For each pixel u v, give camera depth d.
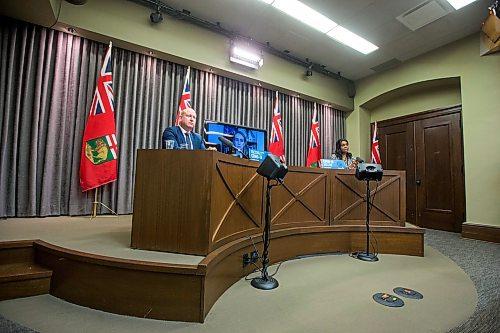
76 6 3.21
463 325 1.47
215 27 4.11
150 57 3.88
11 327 1.32
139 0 3.54
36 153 3.05
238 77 4.59
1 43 2.98
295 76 5.21
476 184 4.07
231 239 1.99
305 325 1.44
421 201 5.12
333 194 3.09
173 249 1.70
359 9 3.74
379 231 3.09
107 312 1.51
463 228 4.07
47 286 1.70
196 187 1.70
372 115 6.19
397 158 5.62
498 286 2.06
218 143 2.28
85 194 3.29
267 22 4.09
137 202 1.80
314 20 4.02
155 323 1.42
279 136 4.82
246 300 1.73
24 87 3.05
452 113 4.79
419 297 1.84
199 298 1.44
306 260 2.71
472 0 3.52
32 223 2.68
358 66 5.43
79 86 3.34
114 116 3.49
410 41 4.50
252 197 2.30
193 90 4.24
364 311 1.62
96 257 1.56
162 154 1.79
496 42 3.73
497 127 3.90
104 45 3.56
